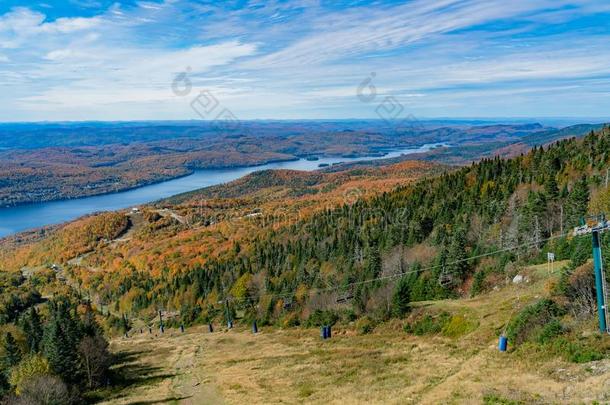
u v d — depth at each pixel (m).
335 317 82.62
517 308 52.16
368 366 47.97
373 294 83.06
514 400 27.12
